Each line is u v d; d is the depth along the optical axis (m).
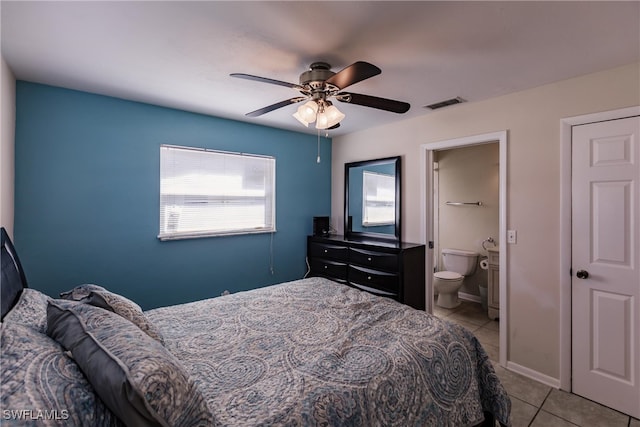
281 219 3.78
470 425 1.49
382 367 1.30
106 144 2.59
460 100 2.70
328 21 1.54
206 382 1.20
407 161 3.33
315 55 1.89
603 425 1.91
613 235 2.06
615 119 2.05
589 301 2.17
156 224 2.86
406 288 2.93
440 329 1.68
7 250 1.53
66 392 0.78
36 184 2.30
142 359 0.85
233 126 3.35
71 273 2.46
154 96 2.61
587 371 2.17
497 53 1.86
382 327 1.71
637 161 1.97
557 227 2.30
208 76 2.21
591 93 2.14
